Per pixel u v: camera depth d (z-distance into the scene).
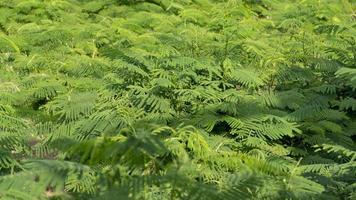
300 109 5.43
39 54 7.07
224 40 6.89
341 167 4.22
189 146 3.90
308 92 5.89
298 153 4.96
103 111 5.08
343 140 5.21
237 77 5.70
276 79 6.19
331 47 6.78
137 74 5.73
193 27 7.34
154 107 5.31
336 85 5.96
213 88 5.71
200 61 5.91
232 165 3.78
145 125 4.43
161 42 6.80
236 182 3.00
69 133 4.88
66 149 3.04
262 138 4.97
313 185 3.60
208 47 6.56
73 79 6.20
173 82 5.63
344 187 3.88
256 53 6.58
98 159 2.79
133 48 6.25
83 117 5.23
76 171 2.86
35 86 6.16
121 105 5.30
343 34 7.22
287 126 5.05
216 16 8.03
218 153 4.18
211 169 3.77
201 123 5.02
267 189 3.29
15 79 6.52
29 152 4.54
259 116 5.16
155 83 5.45
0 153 3.86
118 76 5.82
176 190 2.78
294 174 3.82
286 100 5.64
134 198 2.58
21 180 2.95
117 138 3.26
